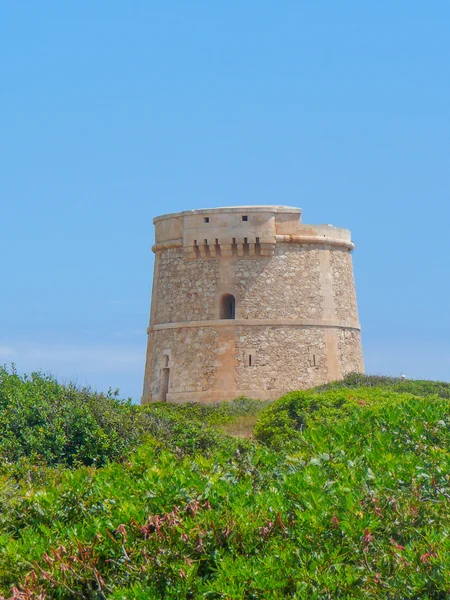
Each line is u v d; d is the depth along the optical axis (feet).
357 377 626.64
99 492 211.00
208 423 542.16
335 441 251.39
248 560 178.70
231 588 168.14
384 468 215.10
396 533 190.39
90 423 341.62
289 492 196.03
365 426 271.69
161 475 214.28
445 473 211.00
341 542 182.19
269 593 167.84
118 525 189.98
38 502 213.05
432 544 175.22
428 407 286.66
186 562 181.37
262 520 188.24
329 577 168.96
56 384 376.89
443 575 166.50
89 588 184.44
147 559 184.55
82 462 329.93
